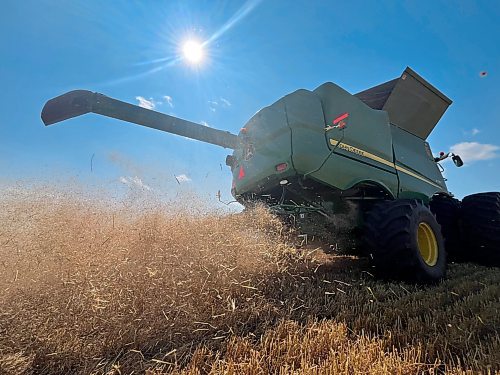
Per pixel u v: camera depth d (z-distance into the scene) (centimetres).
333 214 353
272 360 159
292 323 199
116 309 191
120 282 208
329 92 351
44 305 184
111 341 170
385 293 277
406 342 176
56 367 152
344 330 194
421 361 159
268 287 263
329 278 337
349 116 360
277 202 367
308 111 329
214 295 220
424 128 532
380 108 481
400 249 303
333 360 156
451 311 230
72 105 267
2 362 144
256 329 199
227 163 446
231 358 160
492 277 362
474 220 465
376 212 328
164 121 317
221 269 235
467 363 153
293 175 319
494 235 447
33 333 166
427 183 469
